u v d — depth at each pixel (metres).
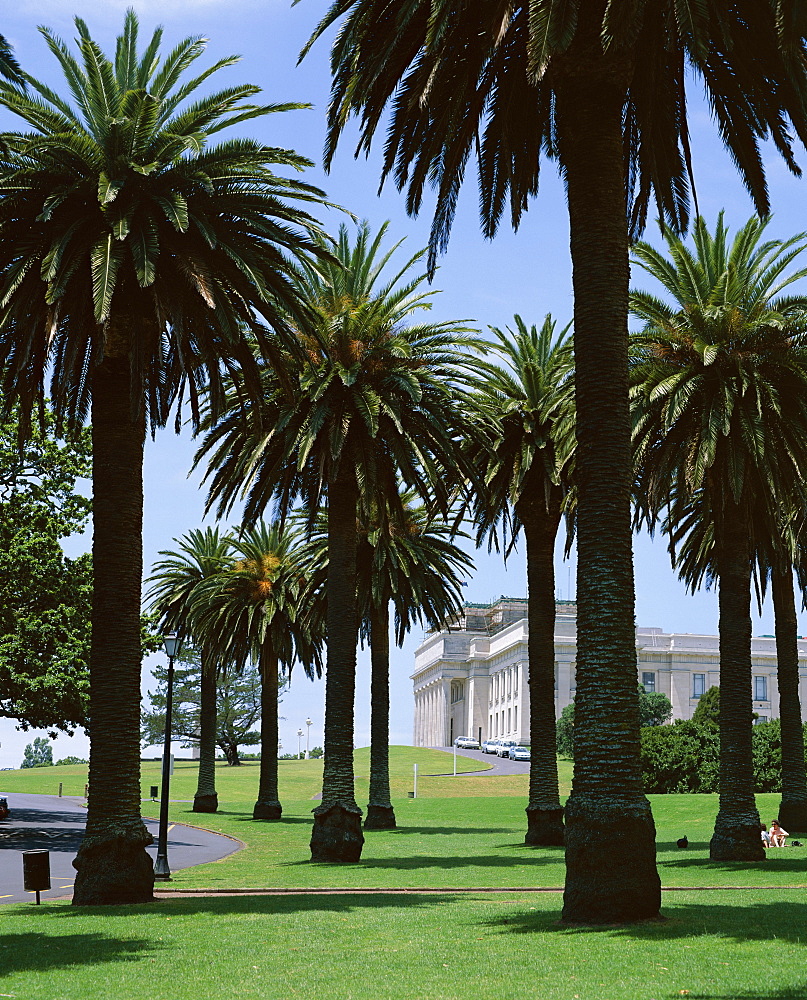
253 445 34.41
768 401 30.38
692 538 44.56
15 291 22.83
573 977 12.16
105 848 22.58
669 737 78.81
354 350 34.16
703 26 15.73
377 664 57.19
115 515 23.59
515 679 161.38
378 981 12.54
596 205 17.89
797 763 45.25
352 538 36.69
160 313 22.50
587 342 17.62
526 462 39.50
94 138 24.50
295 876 31.42
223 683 136.25
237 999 11.81
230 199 24.17
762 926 15.29
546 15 16.09
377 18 19.69
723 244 33.75
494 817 67.12
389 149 21.95
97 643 23.27
